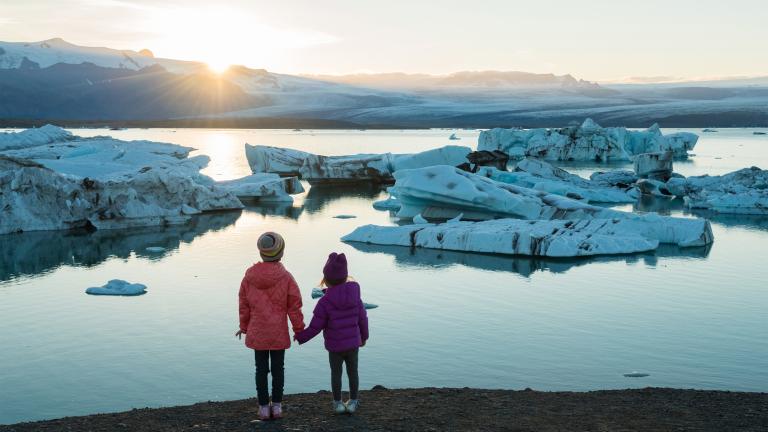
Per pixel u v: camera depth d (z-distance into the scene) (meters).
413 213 37.38
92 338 15.75
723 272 23.03
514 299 19.34
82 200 33.06
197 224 34.44
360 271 23.03
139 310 18.16
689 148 103.19
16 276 22.48
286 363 13.84
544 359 14.20
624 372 13.45
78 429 7.71
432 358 14.27
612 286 20.98
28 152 64.12
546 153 97.38
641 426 7.63
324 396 9.18
